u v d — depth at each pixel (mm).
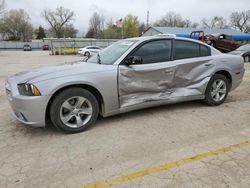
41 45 65875
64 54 33031
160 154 2889
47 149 3049
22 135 3488
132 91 3828
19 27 80812
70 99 3404
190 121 3982
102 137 3385
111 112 3740
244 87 6867
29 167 2637
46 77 3277
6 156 2885
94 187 2277
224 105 4898
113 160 2766
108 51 4363
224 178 2389
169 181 2354
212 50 4711
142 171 2533
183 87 4363
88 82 3434
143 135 3441
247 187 2244
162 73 4027
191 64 4312
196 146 3086
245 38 34219
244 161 2701
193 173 2482
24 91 3246
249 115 4266
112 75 3613
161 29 39062
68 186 2301
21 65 16156
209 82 4578
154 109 4621
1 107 4969
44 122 3285
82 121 3561
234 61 4871
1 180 2402
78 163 2709
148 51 3998
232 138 3314
